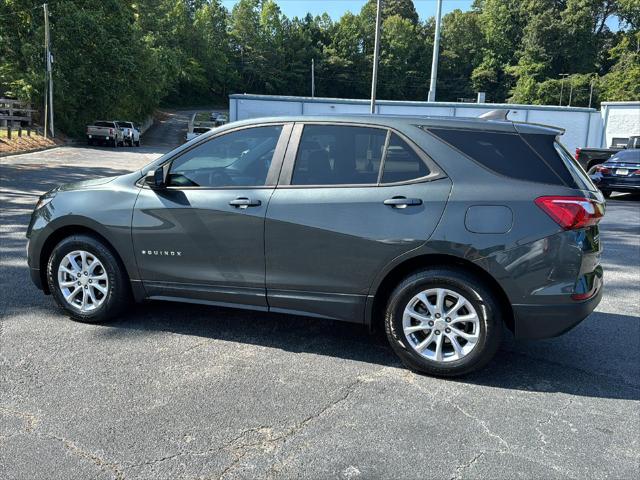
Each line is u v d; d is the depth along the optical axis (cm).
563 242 355
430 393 360
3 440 292
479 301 364
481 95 3897
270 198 402
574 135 3606
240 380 370
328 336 455
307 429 312
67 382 358
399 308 382
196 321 478
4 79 3362
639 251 857
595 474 277
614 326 507
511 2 9962
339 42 10794
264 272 407
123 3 4012
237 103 3666
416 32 10956
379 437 306
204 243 419
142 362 393
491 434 312
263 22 10375
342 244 385
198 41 9556
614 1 9388
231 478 267
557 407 347
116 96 3884
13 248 714
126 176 457
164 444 293
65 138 3541
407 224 372
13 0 3341
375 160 391
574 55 9250
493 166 373
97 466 273
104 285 455
